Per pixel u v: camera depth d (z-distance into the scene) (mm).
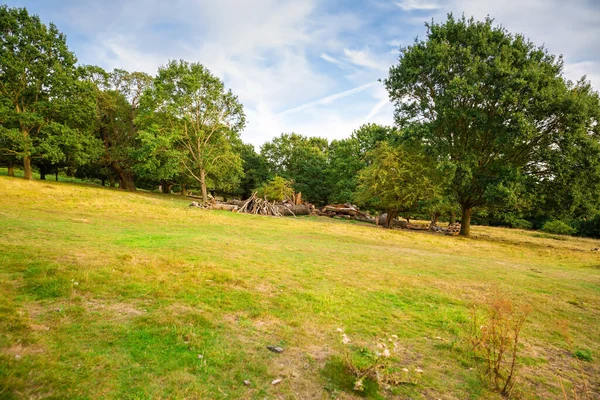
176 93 27859
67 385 2875
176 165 28547
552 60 24281
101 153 35531
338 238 16328
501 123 22000
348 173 42188
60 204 15820
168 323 4289
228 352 3783
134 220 14664
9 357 3143
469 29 24375
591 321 6332
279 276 7320
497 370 3660
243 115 30531
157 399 2828
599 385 3879
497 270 10992
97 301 4824
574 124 20641
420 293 7109
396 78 27672
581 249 23531
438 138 26578
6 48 28219
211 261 7961
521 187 21625
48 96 31031
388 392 3318
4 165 37344
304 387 3258
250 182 56062
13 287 4898
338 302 5926
